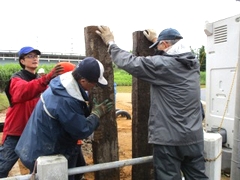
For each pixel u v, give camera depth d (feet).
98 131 11.89
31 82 10.94
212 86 18.20
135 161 10.06
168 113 9.25
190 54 9.67
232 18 16.15
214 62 17.80
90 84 8.74
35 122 8.90
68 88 8.44
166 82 9.29
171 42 9.68
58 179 8.27
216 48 17.56
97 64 8.64
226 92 17.12
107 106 9.59
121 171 17.06
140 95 12.21
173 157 9.41
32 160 8.85
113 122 12.13
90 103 11.37
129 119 38.68
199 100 9.89
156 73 9.15
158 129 9.41
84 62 8.61
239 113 13.05
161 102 9.41
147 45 11.93
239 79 12.99
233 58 16.33
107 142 12.15
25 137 9.34
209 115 18.57
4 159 11.73
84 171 8.99
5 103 50.93
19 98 11.03
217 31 17.38
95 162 12.35
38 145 8.82
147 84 12.22
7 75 70.03
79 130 8.44
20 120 11.72
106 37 10.71
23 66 12.44
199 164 9.84
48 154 8.86
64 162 8.29
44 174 8.11
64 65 11.21
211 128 18.19
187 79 9.37
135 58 9.30
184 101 9.26
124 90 96.89
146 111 12.37
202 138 9.79
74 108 8.36
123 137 27.89
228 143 17.16
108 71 11.53
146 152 12.61
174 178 9.48
